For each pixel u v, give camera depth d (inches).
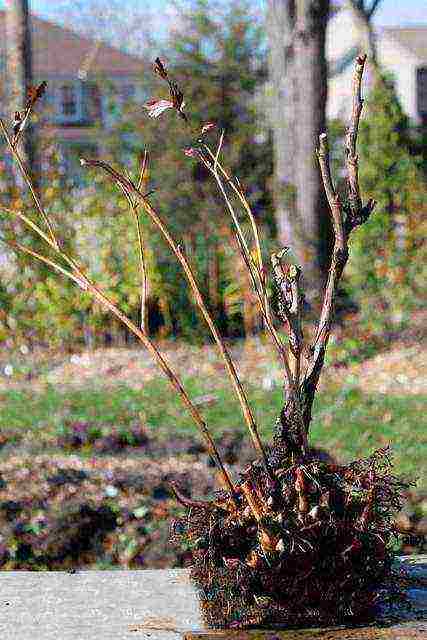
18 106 493.0
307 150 504.4
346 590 95.6
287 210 504.1
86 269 460.1
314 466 98.0
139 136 761.6
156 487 219.6
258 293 99.9
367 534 95.3
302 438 99.7
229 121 895.1
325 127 510.0
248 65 923.4
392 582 100.0
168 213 588.4
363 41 880.9
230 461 263.3
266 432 303.4
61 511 195.6
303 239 497.4
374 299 470.6
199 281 477.7
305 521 94.6
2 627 103.0
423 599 103.8
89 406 345.7
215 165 100.2
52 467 242.5
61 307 454.0
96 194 458.3
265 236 494.0
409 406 346.6
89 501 205.2
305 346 107.7
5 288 450.9
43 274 450.6
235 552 97.1
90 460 256.2
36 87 94.3
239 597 96.3
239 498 99.0
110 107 860.6
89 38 1836.9
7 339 447.8
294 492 96.4
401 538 108.1
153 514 201.2
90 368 416.5
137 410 341.4
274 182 547.8
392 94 503.2
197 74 919.0
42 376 407.2
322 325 102.6
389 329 451.5
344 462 271.1
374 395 367.2
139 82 959.0
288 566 94.5
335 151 647.1
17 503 205.2
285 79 567.8
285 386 100.7
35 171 461.4
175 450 267.7
